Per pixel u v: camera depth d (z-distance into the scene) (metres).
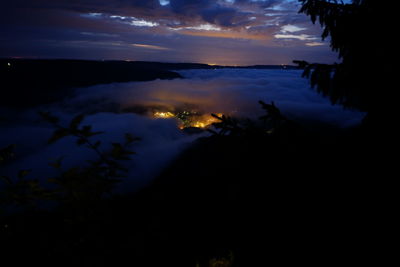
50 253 1.67
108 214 1.79
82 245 1.73
